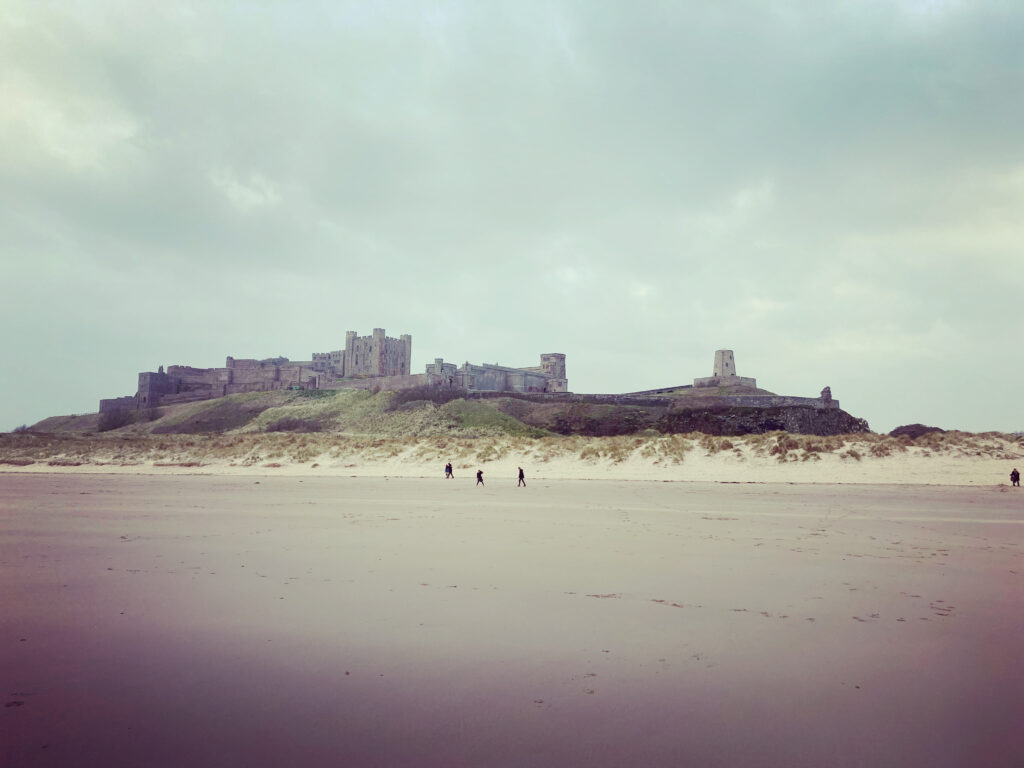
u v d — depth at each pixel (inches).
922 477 1273.4
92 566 473.7
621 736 203.9
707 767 183.2
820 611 350.6
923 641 299.0
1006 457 1385.3
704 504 908.0
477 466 1604.3
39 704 229.1
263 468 1715.1
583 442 1776.6
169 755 190.7
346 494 1067.3
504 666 268.4
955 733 205.6
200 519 749.3
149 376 5251.0
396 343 6565.0
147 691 241.4
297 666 268.5
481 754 191.6
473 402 3804.1
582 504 910.4
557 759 188.2
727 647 291.3
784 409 3363.7
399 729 209.5
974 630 315.6
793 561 492.1
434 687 245.8
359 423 3531.0
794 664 269.4
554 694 238.8
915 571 455.8
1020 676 255.1
